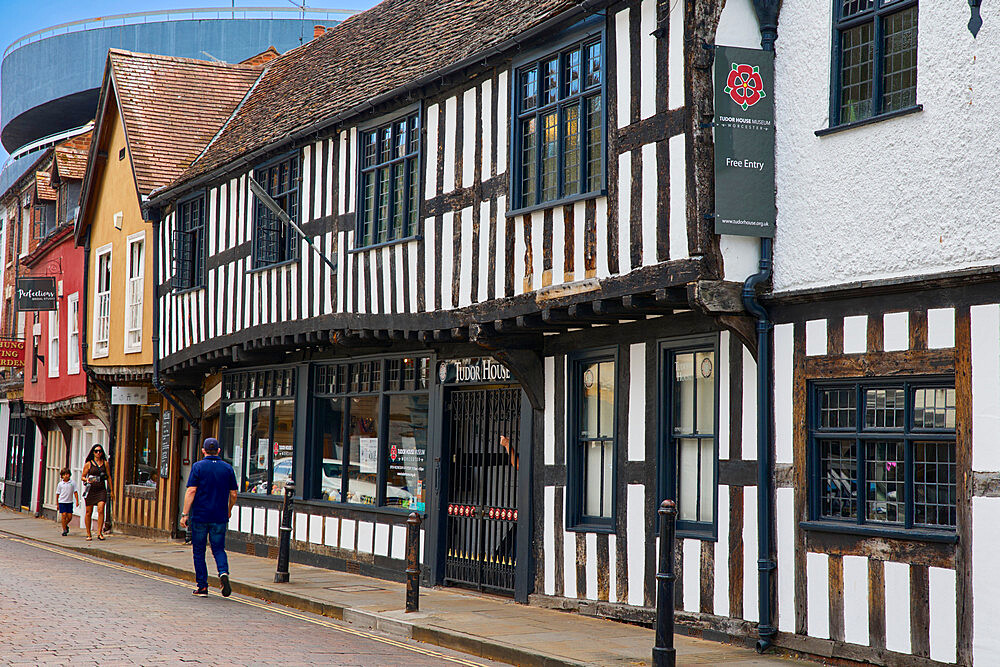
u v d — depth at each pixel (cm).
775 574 891
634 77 996
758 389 908
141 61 2273
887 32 830
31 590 1259
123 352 2188
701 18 898
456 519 1354
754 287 900
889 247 810
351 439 1598
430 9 1647
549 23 1084
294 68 2097
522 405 1239
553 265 1088
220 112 2252
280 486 1762
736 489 938
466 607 1158
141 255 2170
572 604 1127
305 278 1555
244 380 1909
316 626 1060
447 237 1269
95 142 2342
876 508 829
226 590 1258
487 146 1211
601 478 1135
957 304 767
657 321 1047
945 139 774
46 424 2997
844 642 830
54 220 2919
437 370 1394
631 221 984
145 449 2302
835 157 857
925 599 775
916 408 805
